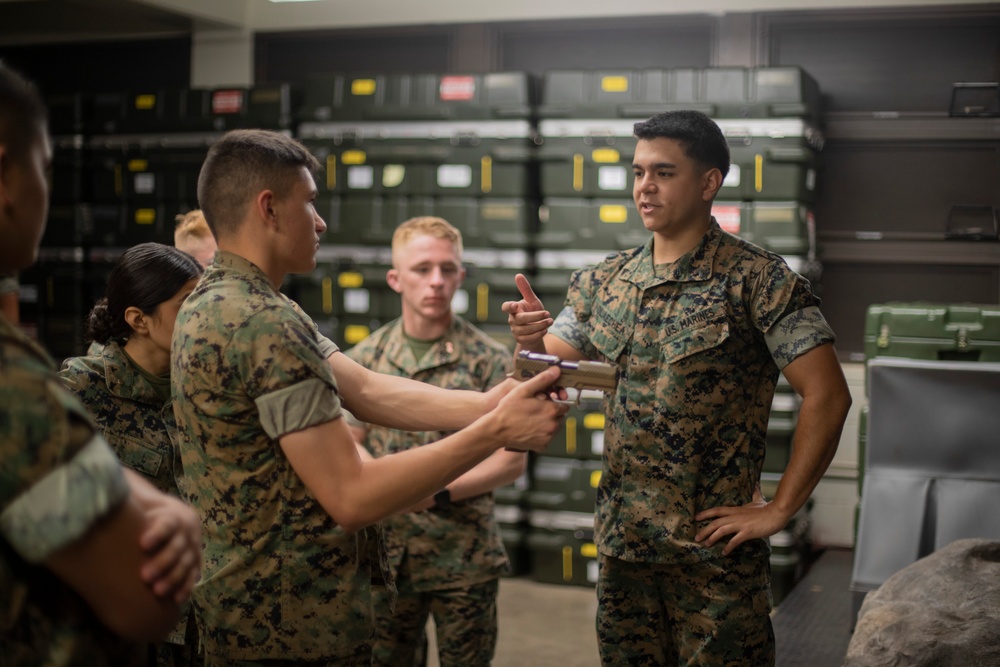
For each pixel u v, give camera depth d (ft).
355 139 16.30
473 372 9.63
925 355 13.26
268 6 19.25
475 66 18.12
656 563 6.87
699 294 6.81
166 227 17.72
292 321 5.21
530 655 12.58
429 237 9.50
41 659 3.28
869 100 16.55
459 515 8.95
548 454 15.62
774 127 14.67
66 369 6.62
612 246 15.28
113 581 3.21
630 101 15.16
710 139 6.82
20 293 18.43
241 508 5.32
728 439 6.80
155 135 17.72
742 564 6.71
